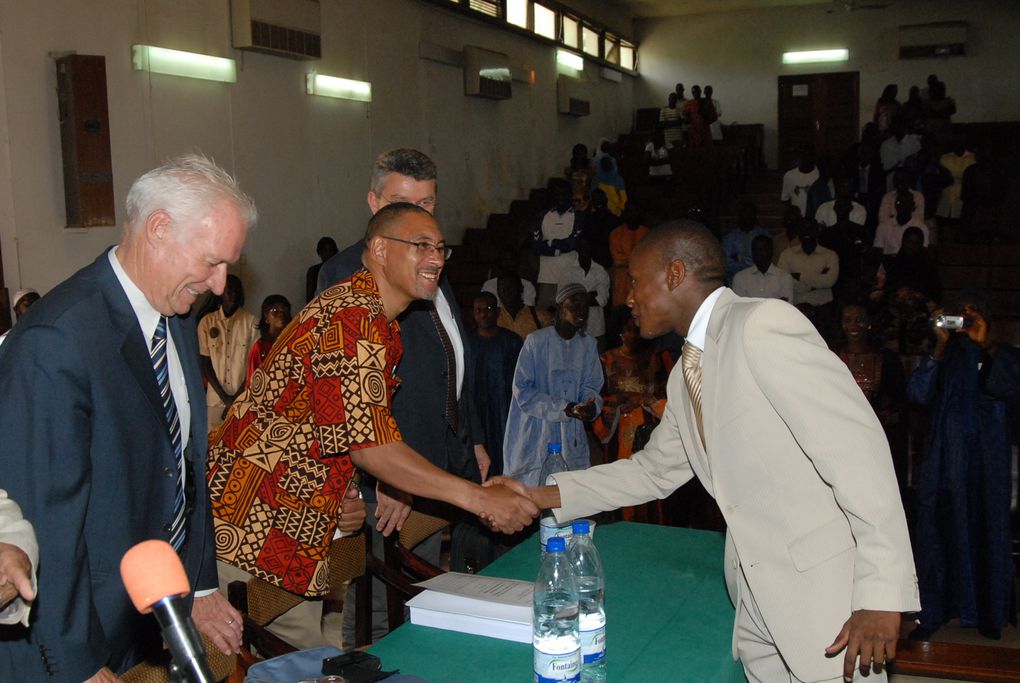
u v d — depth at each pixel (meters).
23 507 1.58
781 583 1.76
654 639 2.03
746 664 1.91
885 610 1.59
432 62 10.11
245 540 2.17
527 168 12.81
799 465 1.74
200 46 6.56
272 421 2.18
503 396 4.86
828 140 16.78
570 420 4.29
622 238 8.38
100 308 1.71
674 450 2.16
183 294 1.79
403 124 9.48
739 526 1.80
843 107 16.66
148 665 1.95
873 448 1.64
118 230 5.89
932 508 3.79
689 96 17.44
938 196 11.29
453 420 2.89
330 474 2.20
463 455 2.99
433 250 2.26
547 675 1.70
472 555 3.12
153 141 6.18
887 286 7.12
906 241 7.24
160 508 1.85
